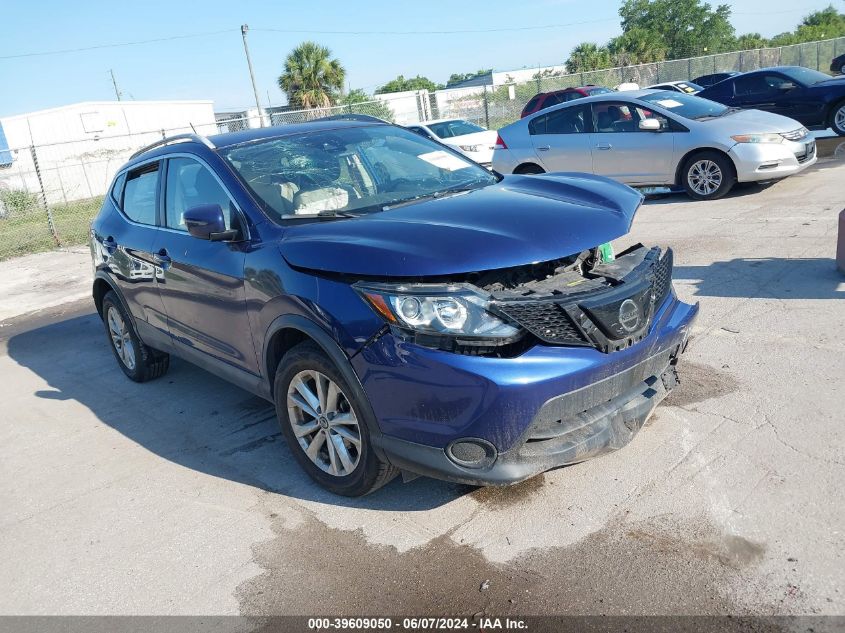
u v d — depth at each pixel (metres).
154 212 4.82
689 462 3.48
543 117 10.88
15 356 7.14
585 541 3.01
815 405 3.84
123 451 4.52
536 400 2.83
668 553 2.87
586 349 2.95
